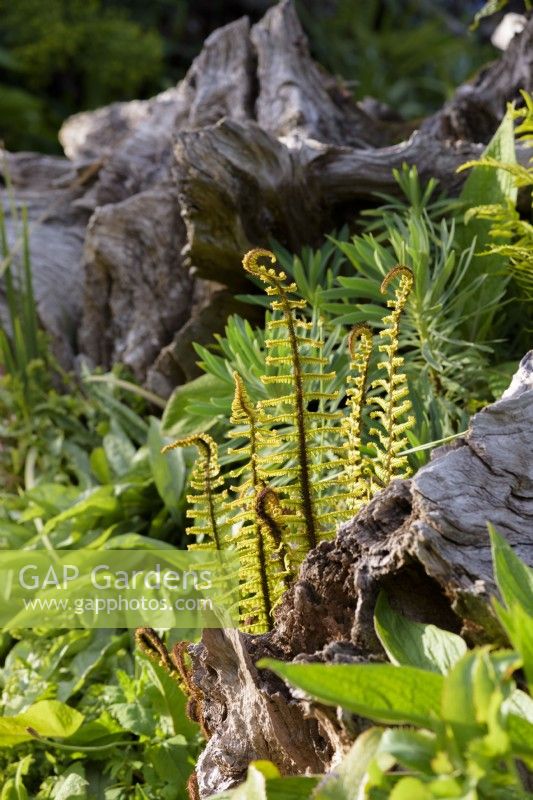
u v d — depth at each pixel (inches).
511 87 80.5
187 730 54.3
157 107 100.4
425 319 58.4
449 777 24.5
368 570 34.7
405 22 233.8
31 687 61.5
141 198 84.9
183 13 239.6
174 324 84.5
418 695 28.7
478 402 59.4
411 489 34.9
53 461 83.0
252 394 57.9
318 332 58.6
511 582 30.4
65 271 98.4
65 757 56.2
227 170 66.6
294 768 39.0
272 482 56.1
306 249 71.8
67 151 123.7
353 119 90.3
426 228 64.5
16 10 219.5
